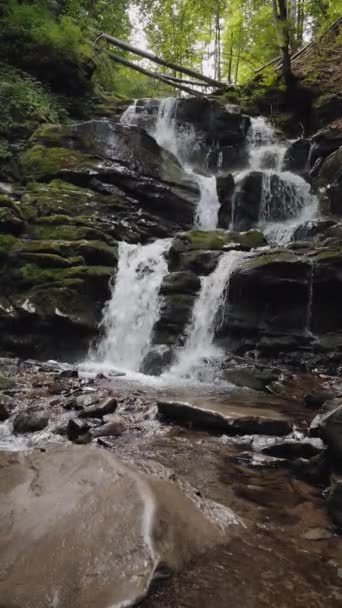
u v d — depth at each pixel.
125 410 5.62
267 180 13.54
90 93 18.00
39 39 16.53
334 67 19.48
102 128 13.29
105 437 4.68
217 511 3.05
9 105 13.80
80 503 2.76
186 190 13.18
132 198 12.40
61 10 20.50
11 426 4.98
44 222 10.53
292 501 3.38
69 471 3.24
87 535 2.46
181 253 9.84
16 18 16.70
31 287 9.42
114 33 24.97
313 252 8.68
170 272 9.88
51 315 9.04
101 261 10.09
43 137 12.96
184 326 8.89
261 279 8.42
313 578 2.45
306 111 18.64
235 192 13.30
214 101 17.67
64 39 17.09
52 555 2.34
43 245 9.87
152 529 2.51
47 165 12.17
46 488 3.02
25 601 2.04
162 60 21.98
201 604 2.15
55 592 2.10
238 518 3.04
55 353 9.11
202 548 2.57
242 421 4.86
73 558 2.31
